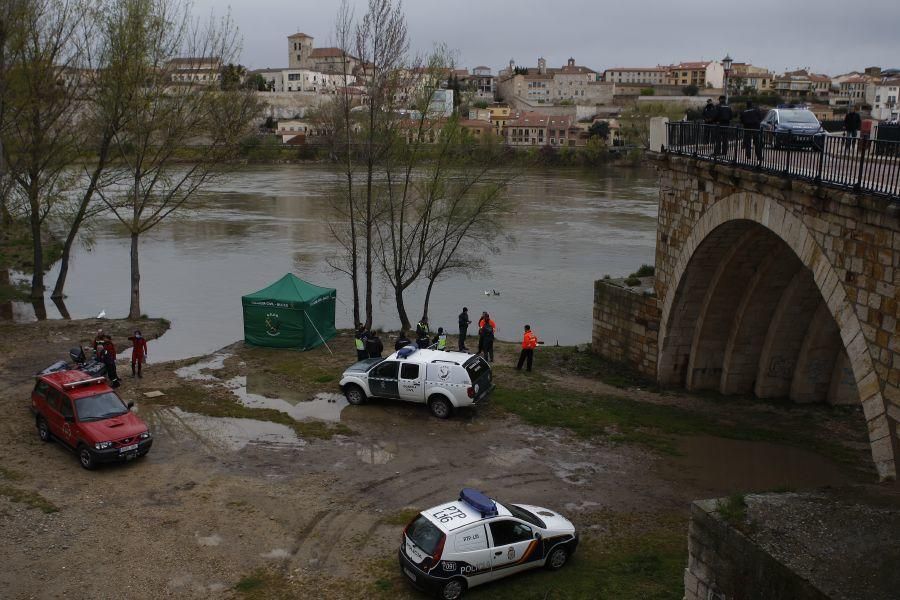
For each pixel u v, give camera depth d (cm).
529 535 1362
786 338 2441
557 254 5644
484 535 1314
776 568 907
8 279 4572
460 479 1798
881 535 958
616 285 2925
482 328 2838
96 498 1644
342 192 4012
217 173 3850
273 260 5366
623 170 13125
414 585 1302
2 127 3400
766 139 1869
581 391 2538
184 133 3572
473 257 5438
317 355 2880
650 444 2069
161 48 3425
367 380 2288
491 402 2361
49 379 1927
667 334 2564
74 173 4019
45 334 3133
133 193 3919
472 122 15750
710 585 1030
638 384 2647
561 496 1723
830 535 962
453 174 3478
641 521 1609
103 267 5097
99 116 3575
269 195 9156
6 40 3272
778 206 1756
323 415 2227
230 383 2520
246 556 1432
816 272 1596
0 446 1886
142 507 1612
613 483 1806
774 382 2505
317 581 1353
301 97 18500
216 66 3706
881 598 830
